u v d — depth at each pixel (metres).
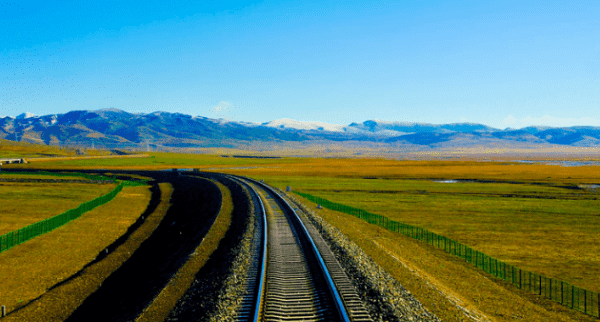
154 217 64.19
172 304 20.88
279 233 34.19
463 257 37.78
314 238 31.30
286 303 18.09
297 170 164.62
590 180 119.81
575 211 67.69
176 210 69.44
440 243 43.69
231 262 25.77
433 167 183.25
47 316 26.55
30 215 65.56
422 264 33.56
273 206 52.28
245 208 51.59
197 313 18.23
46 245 46.06
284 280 21.19
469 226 54.84
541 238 47.72
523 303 25.31
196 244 36.91
